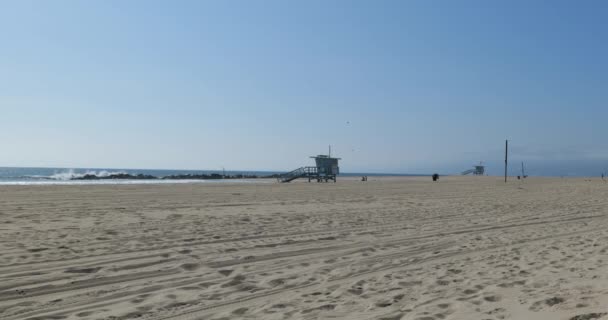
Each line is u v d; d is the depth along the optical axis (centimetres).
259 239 913
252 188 2956
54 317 452
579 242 917
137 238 877
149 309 480
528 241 950
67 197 1811
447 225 1193
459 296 516
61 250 749
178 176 7112
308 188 3098
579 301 458
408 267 698
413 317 436
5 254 704
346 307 480
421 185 3972
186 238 893
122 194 2064
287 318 446
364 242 915
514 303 472
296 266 696
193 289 560
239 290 559
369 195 2341
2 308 476
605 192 2806
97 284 574
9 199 1650
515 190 3064
